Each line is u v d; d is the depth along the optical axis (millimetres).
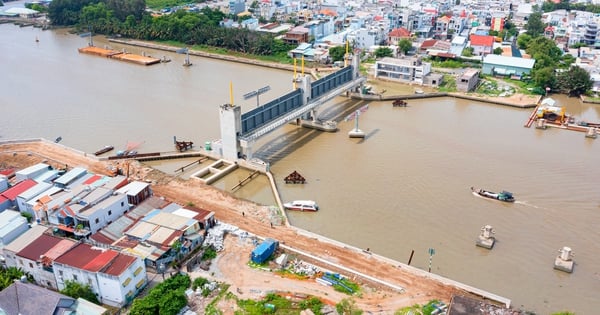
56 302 51375
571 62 164625
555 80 143375
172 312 53250
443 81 154250
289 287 59844
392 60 159875
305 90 115125
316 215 78188
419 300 58125
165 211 72438
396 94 144125
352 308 56188
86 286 56375
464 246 70312
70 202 71938
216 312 55188
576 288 62156
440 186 87000
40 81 153125
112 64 178125
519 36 199750
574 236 72750
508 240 71688
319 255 66438
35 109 127500
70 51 199000
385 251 69000
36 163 94875
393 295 58906
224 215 76438
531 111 130125
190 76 162375
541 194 84312
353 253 66875
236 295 58188
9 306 51375
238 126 94438
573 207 80312
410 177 90438
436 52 177000
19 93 140625
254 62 181750
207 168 93750
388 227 74812
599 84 140000
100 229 68938
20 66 171625
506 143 107000
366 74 164750
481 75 159375
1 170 90062
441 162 96812
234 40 195875
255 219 75375
